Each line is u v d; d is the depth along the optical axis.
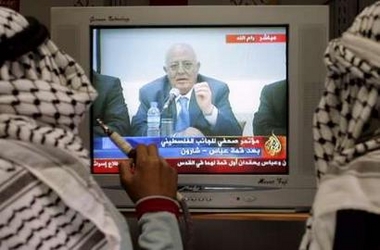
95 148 1.42
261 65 1.41
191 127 1.42
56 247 0.75
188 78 1.41
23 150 0.73
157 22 1.41
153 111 1.42
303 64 1.41
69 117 0.78
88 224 0.78
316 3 1.73
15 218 0.71
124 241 0.90
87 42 1.42
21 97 0.73
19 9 1.71
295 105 1.41
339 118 0.79
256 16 1.40
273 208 1.42
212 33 1.41
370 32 0.71
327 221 0.66
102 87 1.42
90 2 1.71
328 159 0.78
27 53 0.77
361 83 0.72
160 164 1.10
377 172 0.65
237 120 1.42
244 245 1.73
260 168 1.42
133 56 1.42
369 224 0.67
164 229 0.99
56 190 0.73
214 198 1.42
